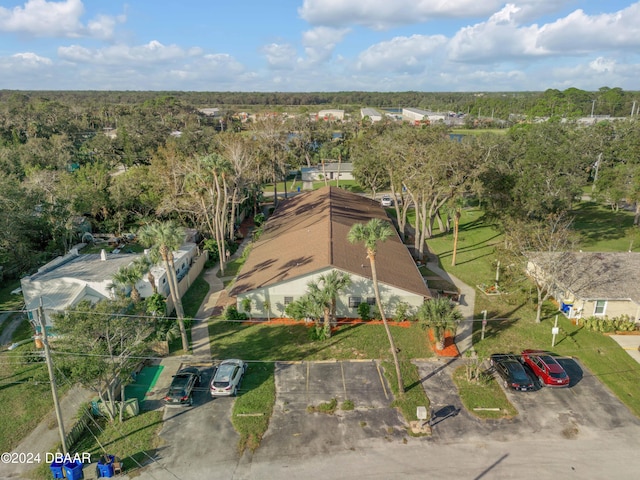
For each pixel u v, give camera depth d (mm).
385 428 22828
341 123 189750
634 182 56500
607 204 67500
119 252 53938
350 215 53062
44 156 86875
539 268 38719
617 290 33625
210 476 19969
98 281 36062
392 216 70062
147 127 128875
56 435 23047
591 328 33000
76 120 155625
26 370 29016
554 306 36969
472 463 20500
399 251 44000
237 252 53812
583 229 58219
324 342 31391
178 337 32625
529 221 42969
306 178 100500
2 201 44062
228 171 50031
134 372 27844
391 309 34500
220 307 37875
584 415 23766
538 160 54125
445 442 21828
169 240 29266
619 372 27688
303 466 20453
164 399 25000
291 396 25484
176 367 28844
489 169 45594
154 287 35062
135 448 21672
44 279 36344
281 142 95312
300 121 150375
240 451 21406
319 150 122812
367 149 78375
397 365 25234
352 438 22141
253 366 28656
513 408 24297
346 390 25938
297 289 34312
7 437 22953
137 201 63312
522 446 21531
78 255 43562
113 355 23250
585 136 82812
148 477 19969
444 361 28953
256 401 25000
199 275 45750
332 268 33375
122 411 23812
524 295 38156
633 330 32688
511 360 27344
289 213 60281
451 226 62781
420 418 22125
